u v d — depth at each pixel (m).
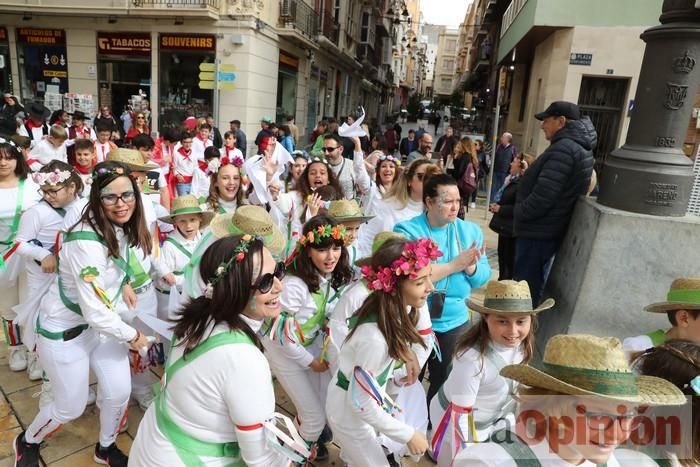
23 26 14.74
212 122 11.09
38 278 2.91
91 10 13.85
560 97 11.73
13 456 2.72
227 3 13.73
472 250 2.71
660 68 3.23
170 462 1.56
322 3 20.03
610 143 11.73
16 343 3.50
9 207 3.27
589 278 3.33
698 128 7.66
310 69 19.72
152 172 5.61
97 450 2.68
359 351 2.01
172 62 14.37
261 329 2.51
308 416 2.62
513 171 5.91
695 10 3.10
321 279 2.70
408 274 1.94
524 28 12.91
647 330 3.25
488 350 2.22
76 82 14.93
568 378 1.33
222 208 4.27
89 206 2.34
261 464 1.57
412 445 2.04
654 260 3.21
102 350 2.53
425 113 63.56
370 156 6.93
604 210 3.32
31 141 8.05
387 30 37.28
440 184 2.89
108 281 2.44
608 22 11.10
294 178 5.24
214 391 1.53
